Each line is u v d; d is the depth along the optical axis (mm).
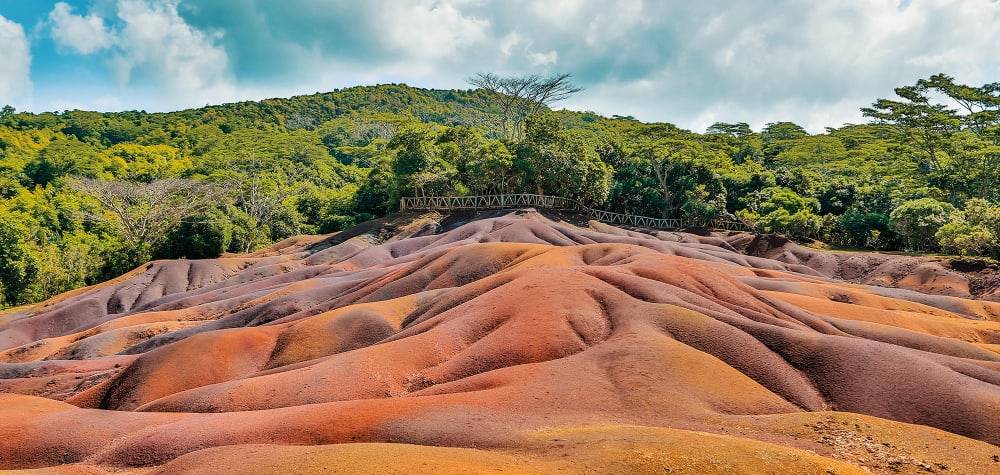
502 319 38219
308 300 57844
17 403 31531
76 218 111312
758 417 26547
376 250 81062
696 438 21703
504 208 96062
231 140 183750
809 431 24891
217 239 94062
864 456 22891
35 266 86312
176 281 80000
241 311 57250
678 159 113188
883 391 29875
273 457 19797
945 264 70500
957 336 45562
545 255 55656
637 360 30656
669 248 76625
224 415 27344
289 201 126875
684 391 28188
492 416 25156
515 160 96688
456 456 19875
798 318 42531
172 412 31906
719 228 105312
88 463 24812
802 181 115625
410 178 100500
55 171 135750
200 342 41000
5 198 120625
